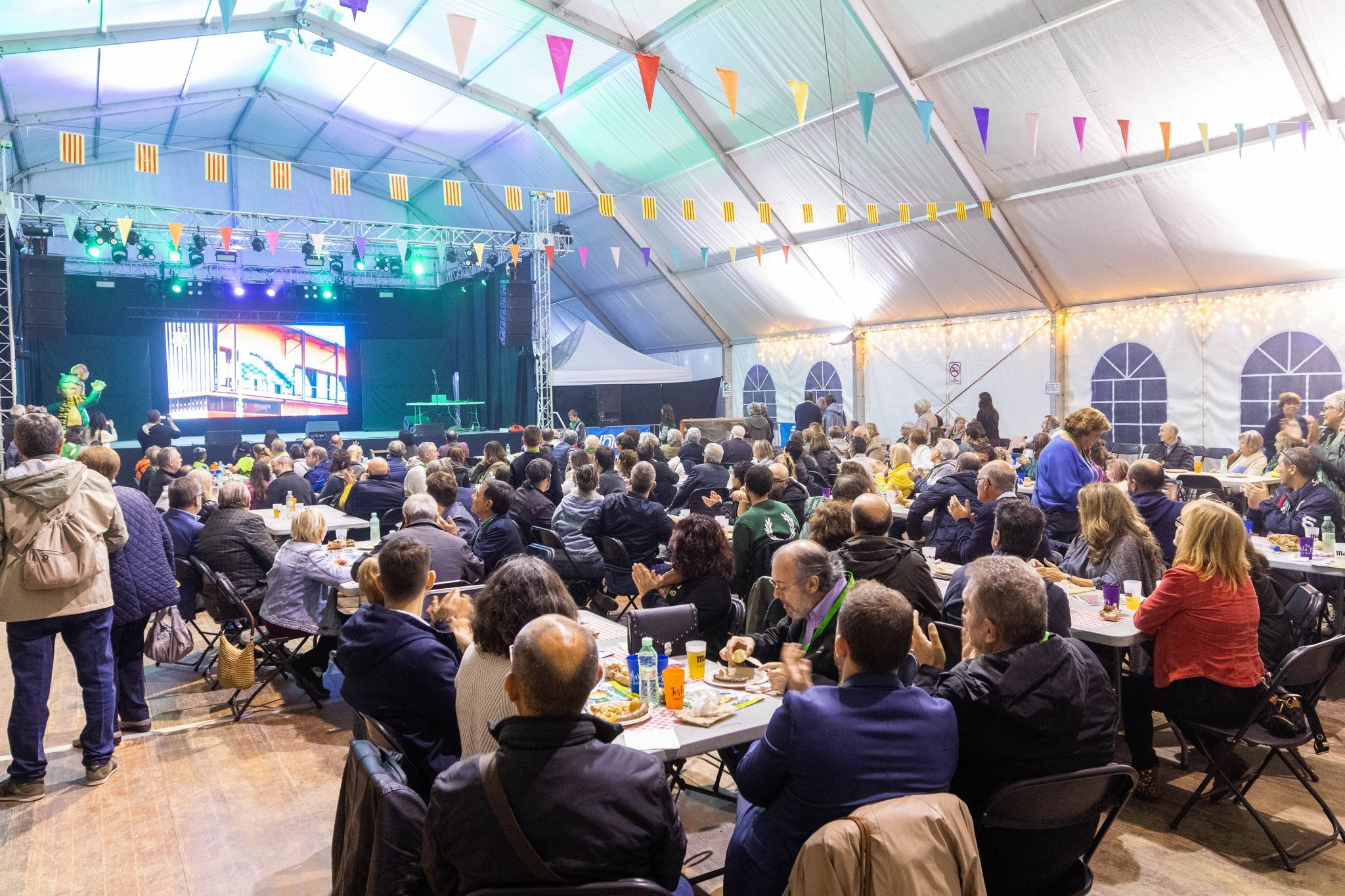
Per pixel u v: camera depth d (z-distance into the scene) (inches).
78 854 130.7
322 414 841.5
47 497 142.4
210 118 685.9
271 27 490.9
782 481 220.8
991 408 450.0
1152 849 126.5
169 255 743.1
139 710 176.4
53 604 145.9
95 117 593.9
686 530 148.6
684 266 665.0
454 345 869.2
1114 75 333.4
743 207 552.1
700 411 757.3
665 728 98.1
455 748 107.5
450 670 105.4
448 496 216.1
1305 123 308.7
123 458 636.7
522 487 250.2
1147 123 345.4
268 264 797.2
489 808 67.7
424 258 853.8
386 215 855.1
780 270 593.9
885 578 133.0
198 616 275.0
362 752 89.1
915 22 361.4
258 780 155.1
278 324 813.9
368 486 274.7
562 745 69.9
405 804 80.7
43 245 538.0
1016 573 88.7
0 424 423.2
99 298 741.3
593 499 225.9
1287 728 124.6
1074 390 474.0
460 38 209.6
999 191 422.9
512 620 94.3
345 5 231.1
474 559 178.4
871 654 79.7
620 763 70.9
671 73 469.7
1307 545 184.7
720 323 714.2
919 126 406.9
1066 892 89.0
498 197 721.6
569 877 67.6
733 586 183.6
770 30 404.5
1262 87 308.3
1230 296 400.8
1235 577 127.9
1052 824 84.0
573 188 637.9
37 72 474.6
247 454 577.9
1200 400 417.1
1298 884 116.9
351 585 176.1
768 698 107.5
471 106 591.5
